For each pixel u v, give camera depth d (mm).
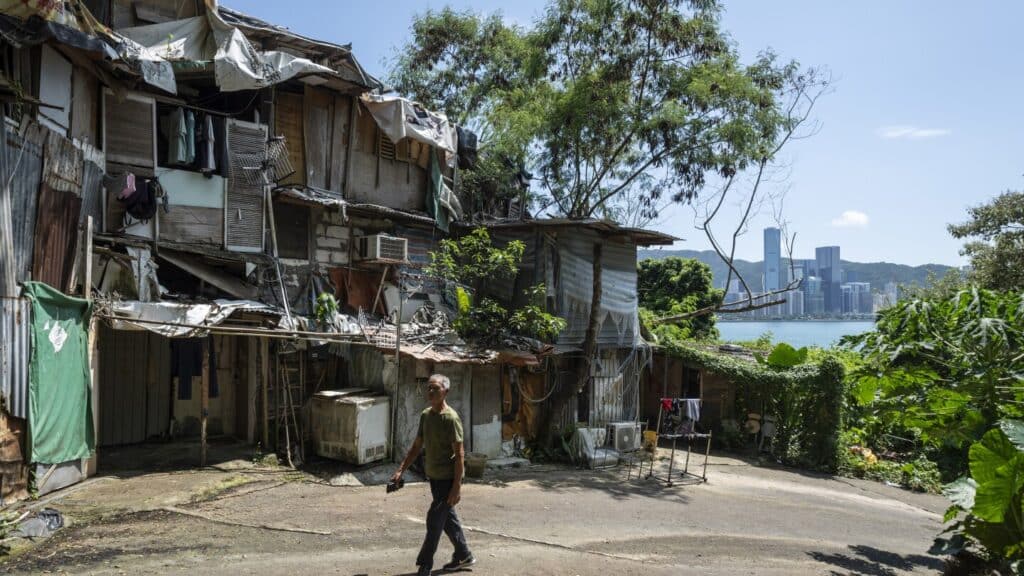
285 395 12312
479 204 18953
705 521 10711
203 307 10625
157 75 10484
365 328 13297
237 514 8383
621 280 17250
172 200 11492
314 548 7219
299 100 13859
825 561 9211
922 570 9383
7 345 7535
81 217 9578
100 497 8539
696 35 19375
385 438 12086
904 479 16500
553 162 21188
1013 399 9297
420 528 8344
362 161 14891
